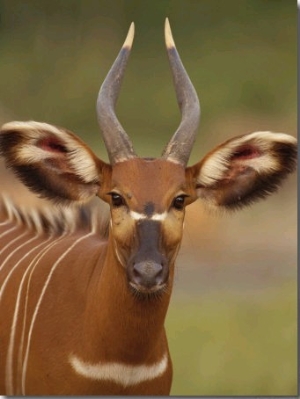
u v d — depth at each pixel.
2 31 68.88
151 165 18.92
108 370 19.00
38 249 21.33
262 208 46.97
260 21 70.94
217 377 30.38
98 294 19.06
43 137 19.56
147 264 17.92
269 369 30.89
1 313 20.66
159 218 18.38
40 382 19.64
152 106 64.81
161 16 71.25
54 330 19.61
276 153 19.92
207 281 40.31
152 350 19.08
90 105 65.12
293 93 65.25
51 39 69.06
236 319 33.59
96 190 19.64
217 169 19.66
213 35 71.00
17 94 65.75
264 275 41.44
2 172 43.53
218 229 45.12
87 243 20.73
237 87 65.25
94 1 70.69
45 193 19.89
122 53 20.16
